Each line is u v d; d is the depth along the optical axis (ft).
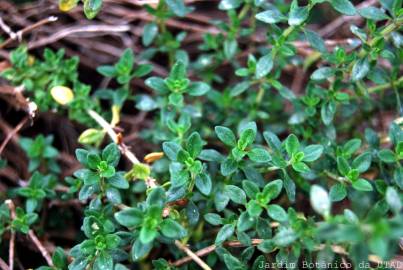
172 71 0.82
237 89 0.87
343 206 0.88
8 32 0.87
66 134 0.93
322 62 0.93
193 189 0.80
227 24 0.92
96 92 0.89
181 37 0.92
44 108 0.88
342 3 0.77
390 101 0.87
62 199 0.85
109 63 0.97
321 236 0.66
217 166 0.83
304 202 0.87
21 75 0.88
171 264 0.77
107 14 0.95
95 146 0.89
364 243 0.66
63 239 0.89
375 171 0.84
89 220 0.74
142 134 0.90
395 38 0.79
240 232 0.74
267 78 0.86
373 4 0.92
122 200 0.85
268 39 0.84
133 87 0.97
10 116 0.93
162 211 0.71
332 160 0.81
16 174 0.89
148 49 0.93
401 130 0.78
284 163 0.76
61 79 0.88
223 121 0.91
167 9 0.90
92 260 0.74
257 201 0.73
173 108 0.86
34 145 0.87
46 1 0.92
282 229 0.70
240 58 0.97
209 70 0.93
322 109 0.83
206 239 0.82
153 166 0.83
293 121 0.86
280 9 0.91
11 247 0.80
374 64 0.80
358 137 0.89
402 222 0.64
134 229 0.75
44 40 0.91
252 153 0.75
